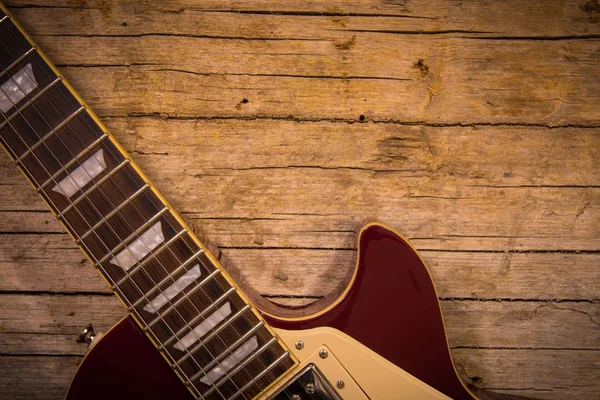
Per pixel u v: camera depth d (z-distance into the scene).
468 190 0.49
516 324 0.50
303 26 0.48
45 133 0.41
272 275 0.49
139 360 0.42
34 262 0.49
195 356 0.42
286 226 0.49
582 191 0.49
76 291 0.50
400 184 0.49
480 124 0.48
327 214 0.49
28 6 0.48
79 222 0.41
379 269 0.43
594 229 0.49
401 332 0.42
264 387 0.42
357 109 0.48
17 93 0.41
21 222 0.49
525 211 0.49
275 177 0.49
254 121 0.49
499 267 0.49
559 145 0.48
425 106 0.48
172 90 0.48
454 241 0.49
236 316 0.42
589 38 0.48
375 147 0.49
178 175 0.49
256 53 0.48
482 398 0.45
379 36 0.48
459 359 0.50
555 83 0.48
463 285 0.49
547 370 0.50
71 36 0.48
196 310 0.42
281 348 0.42
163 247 0.41
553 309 0.49
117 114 0.48
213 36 0.48
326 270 0.49
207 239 0.48
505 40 0.48
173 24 0.48
